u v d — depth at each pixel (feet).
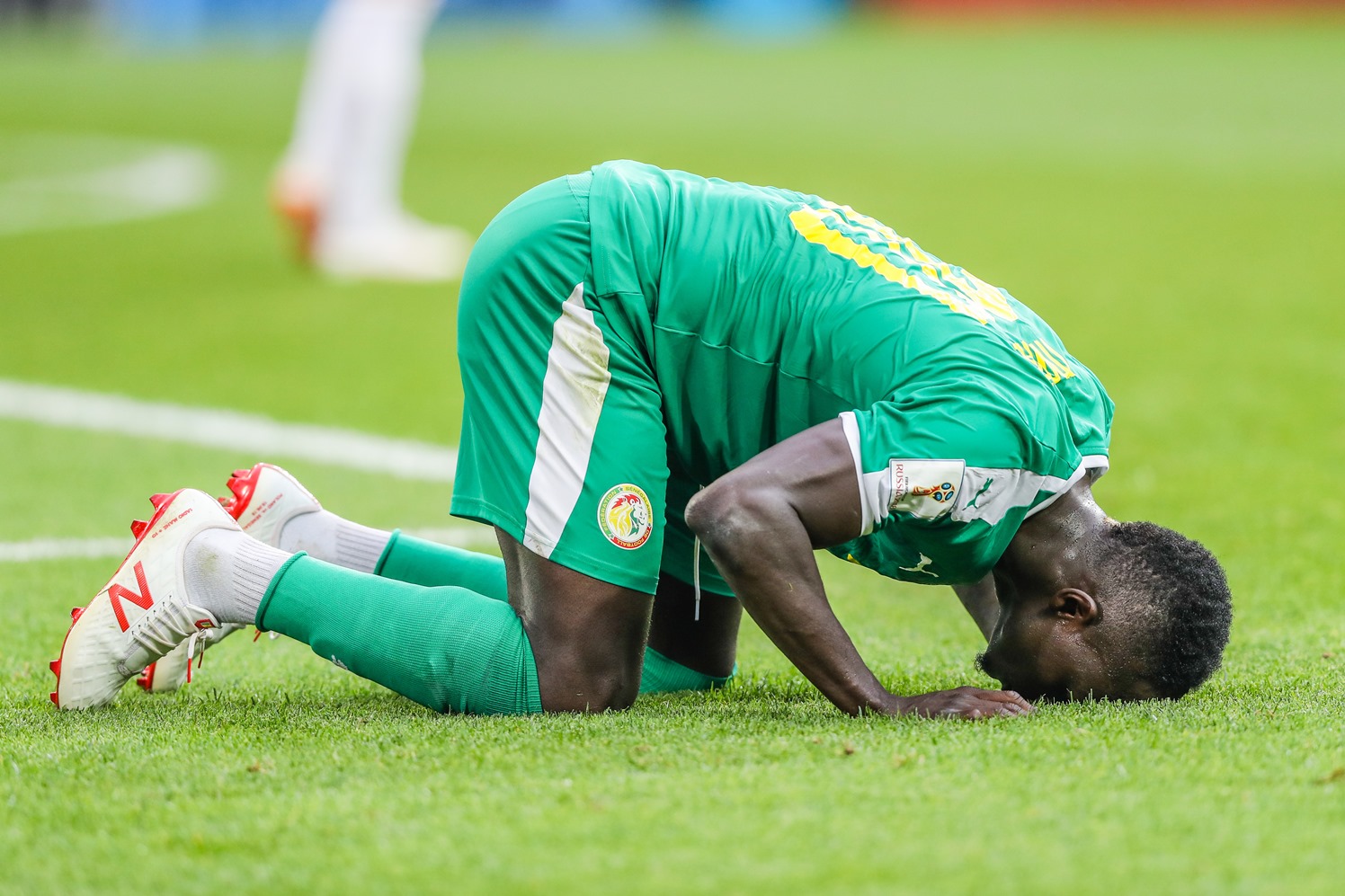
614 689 38.45
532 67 377.30
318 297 136.26
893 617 54.03
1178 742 33.55
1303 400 91.25
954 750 33.09
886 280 36.76
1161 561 36.14
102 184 219.41
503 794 30.83
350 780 32.14
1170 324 116.57
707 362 37.86
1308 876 26.43
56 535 64.34
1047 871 26.68
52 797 31.45
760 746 33.91
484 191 198.18
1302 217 171.73
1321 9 419.74
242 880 27.12
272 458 80.84
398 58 146.10
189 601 38.50
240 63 399.44
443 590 38.63
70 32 493.36
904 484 34.14
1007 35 425.69
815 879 26.45
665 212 38.55
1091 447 37.04
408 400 96.78
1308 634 49.06
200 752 34.53
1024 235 162.71
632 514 37.68
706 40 447.42
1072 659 36.42
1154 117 273.33
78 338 117.50
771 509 34.45
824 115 283.59
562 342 38.04
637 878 26.61
